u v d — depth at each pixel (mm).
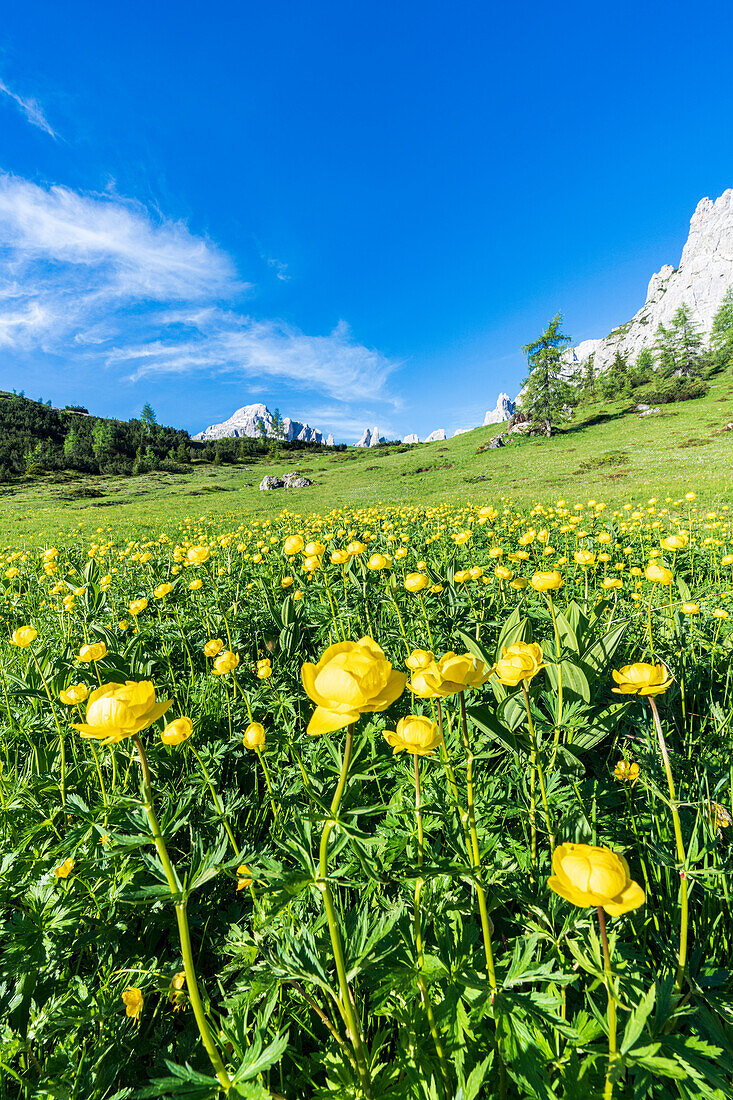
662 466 24484
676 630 3332
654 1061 894
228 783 2475
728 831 1681
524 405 51250
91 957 1638
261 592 4922
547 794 1938
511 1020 1108
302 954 1163
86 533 17219
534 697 2584
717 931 1437
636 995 1160
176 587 5516
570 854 913
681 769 2121
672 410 46500
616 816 1929
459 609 4203
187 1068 944
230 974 1514
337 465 63750
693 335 68812
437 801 1633
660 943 1372
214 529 16766
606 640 2645
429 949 1299
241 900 1852
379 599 4477
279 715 2617
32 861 1753
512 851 1701
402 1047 1131
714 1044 1079
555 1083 1042
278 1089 1224
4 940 1585
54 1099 1104
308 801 1892
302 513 22922
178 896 933
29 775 2291
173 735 1307
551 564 5859
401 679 896
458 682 1141
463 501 21016
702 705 2789
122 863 1734
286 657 3779
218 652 2793
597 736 2248
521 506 15852
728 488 14820
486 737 2477
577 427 49344
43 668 2816
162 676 3729
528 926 1312
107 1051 1268
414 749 1128
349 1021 983
